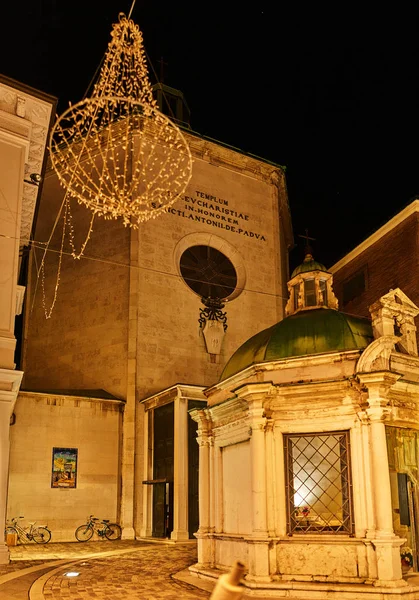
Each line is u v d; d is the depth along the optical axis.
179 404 27.33
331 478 13.39
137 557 19.78
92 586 13.71
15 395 19.02
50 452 27.28
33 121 21.12
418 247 29.03
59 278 33.59
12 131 20.27
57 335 32.88
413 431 14.53
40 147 21.80
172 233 33.34
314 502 13.45
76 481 27.56
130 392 29.84
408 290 29.36
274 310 35.72
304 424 13.72
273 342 15.04
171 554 20.75
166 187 33.72
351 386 13.40
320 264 16.61
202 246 34.56
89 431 28.47
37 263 34.34
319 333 14.66
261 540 13.02
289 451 13.80
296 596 12.31
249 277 35.44
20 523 25.86
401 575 12.46
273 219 37.34
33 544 25.20
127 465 28.80
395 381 13.16
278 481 13.59
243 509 14.44
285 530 13.36
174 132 34.62
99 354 31.38
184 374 31.62
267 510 13.35
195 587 13.62
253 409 13.73
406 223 30.16
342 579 12.59
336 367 13.86
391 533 12.46
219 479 15.67
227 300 34.25
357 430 13.26
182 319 32.34
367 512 12.80
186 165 34.81
